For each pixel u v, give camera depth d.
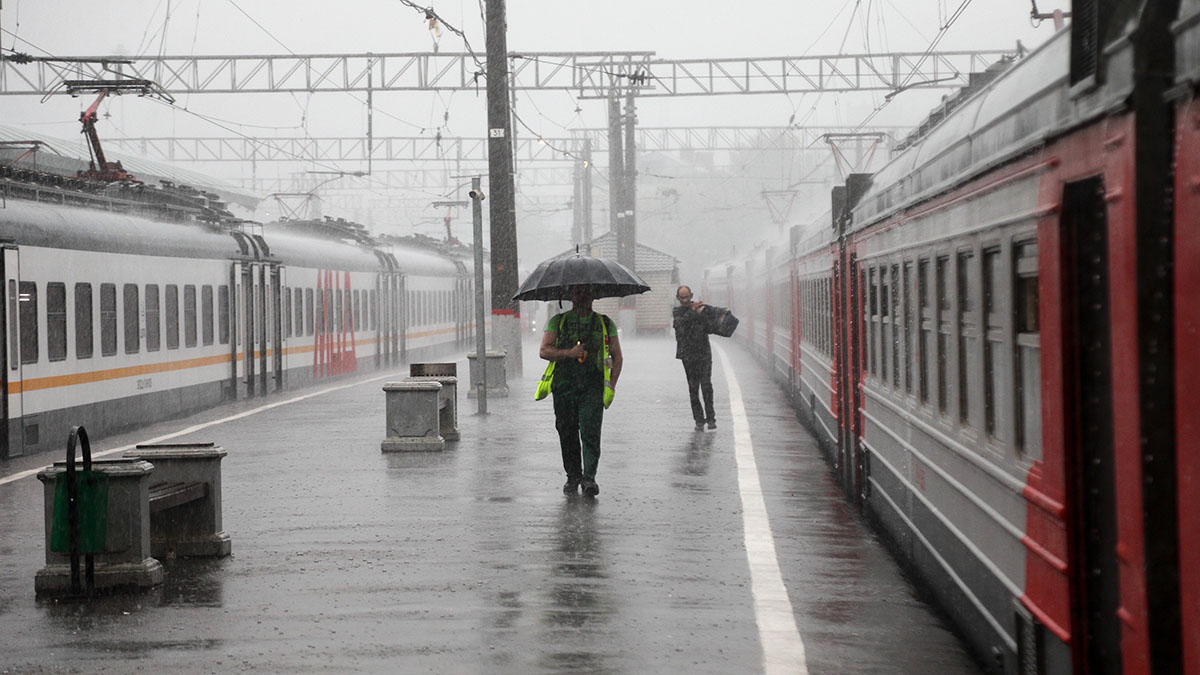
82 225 41.62
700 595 16.83
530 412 43.94
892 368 19.95
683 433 36.81
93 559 16.72
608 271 24.59
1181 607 7.91
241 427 41.31
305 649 14.12
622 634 14.83
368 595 16.75
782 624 15.34
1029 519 11.27
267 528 21.86
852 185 27.58
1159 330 8.20
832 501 25.28
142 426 45.59
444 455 32.00
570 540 20.58
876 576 18.31
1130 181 8.32
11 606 16.19
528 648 14.17
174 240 49.53
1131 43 8.38
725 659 13.83
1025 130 11.16
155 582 17.16
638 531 21.41
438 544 20.25
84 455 16.64
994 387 12.77
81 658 13.80
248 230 68.00
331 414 45.28
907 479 18.55
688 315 37.31
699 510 23.55
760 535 21.12
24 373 36.69
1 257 35.44
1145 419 8.20
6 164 41.41
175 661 13.67
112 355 43.25
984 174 12.73
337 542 20.47
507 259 57.16
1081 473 9.92
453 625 15.17
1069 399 9.94
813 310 38.88
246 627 15.08
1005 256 11.89
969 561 14.09
